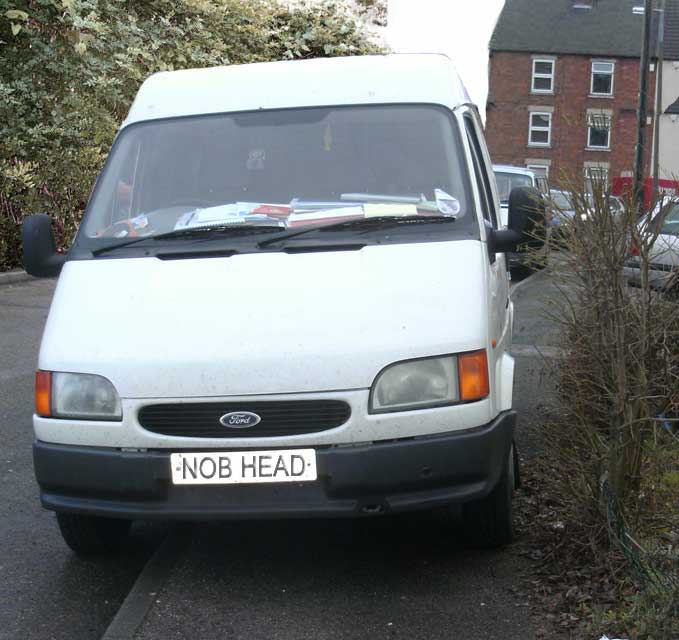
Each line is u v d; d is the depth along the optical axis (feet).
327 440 14.33
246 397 14.38
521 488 19.17
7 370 32.78
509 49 209.26
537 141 211.20
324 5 85.15
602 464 15.17
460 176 17.06
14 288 53.42
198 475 14.39
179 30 69.72
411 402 14.44
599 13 213.46
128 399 14.61
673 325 14.66
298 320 14.75
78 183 62.85
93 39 57.67
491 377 15.02
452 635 13.44
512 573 15.56
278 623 13.98
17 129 58.65
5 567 16.87
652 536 14.82
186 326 14.90
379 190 17.15
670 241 14.67
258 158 17.88
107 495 14.74
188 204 17.51
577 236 14.70
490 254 16.87
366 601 14.73
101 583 16.28
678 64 207.10
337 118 18.21
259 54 80.84
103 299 15.65
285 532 17.87
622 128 208.13
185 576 15.79
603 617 13.21
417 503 14.39
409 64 19.07
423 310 14.87
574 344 15.67
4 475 21.80
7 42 57.82
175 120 18.80
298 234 16.37
